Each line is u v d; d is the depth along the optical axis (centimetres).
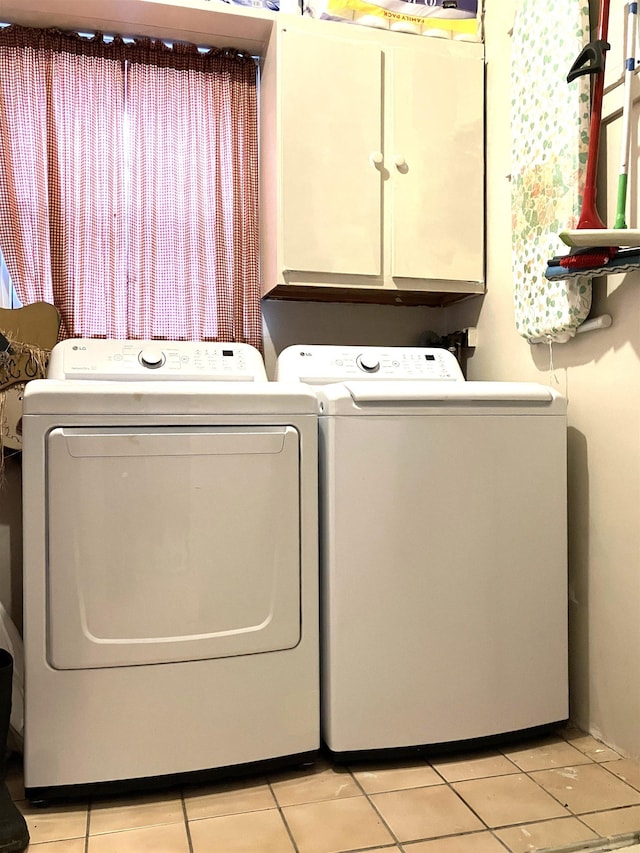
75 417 137
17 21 202
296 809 136
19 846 123
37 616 135
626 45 156
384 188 206
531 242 182
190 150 216
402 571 156
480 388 163
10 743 161
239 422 148
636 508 157
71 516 137
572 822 131
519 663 164
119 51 210
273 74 204
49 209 202
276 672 149
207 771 143
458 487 160
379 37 207
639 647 156
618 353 162
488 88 216
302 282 199
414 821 132
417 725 156
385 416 156
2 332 185
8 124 200
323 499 157
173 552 142
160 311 215
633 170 157
